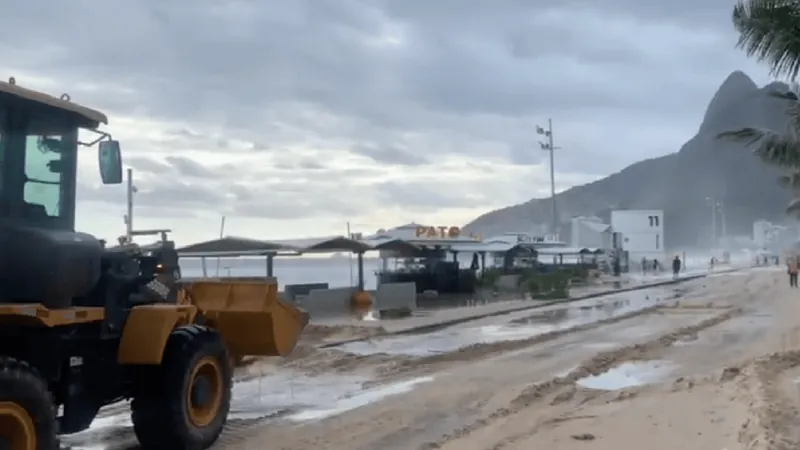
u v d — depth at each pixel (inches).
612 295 1561.3
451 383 525.0
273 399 472.4
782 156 749.9
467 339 802.8
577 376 548.1
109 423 404.5
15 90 267.4
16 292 268.8
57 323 277.3
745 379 488.4
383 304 1162.0
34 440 247.1
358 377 558.6
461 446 343.0
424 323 948.0
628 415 389.7
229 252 1059.3
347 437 371.6
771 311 1111.0
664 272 2785.4
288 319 404.8
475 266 1786.4
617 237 3503.9
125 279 326.3
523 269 1843.0
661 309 1178.6
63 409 296.8
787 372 516.7
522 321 1007.6
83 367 305.7
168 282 364.5
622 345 729.6
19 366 246.1
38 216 283.6
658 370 579.8
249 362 429.7
